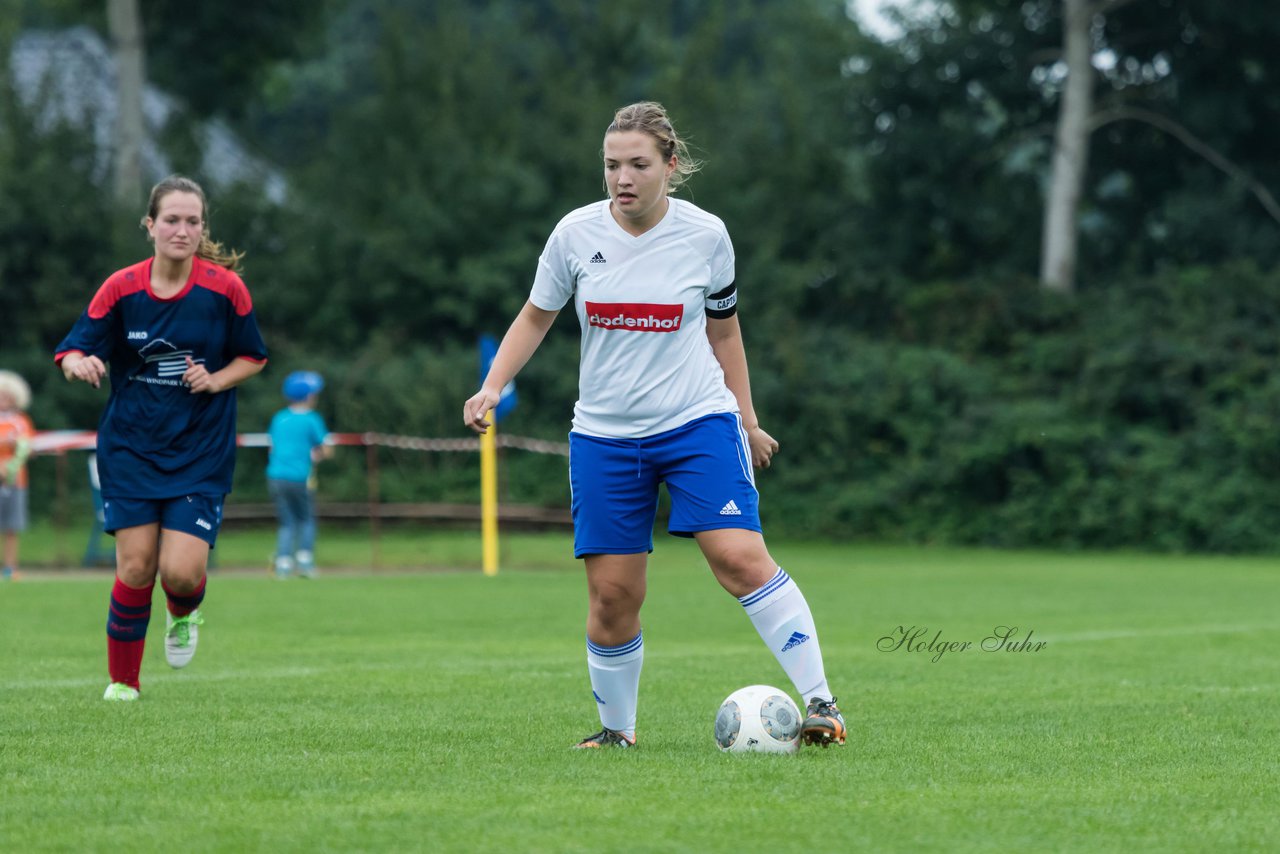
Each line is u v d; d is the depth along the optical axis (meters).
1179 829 15.80
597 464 20.19
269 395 99.44
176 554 25.19
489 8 177.62
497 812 16.38
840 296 114.62
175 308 25.03
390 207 110.50
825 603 51.34
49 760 19.70
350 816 16.16
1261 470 91.56
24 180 100.62
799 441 100.25
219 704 25.55
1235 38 107.69
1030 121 116.06
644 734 22.64
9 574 60.62
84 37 143.62
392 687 28.22
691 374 20.20
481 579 62.06
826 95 118.12
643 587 20.67
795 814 16.33
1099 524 90.94
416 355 102.81
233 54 128.75
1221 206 107.88
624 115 19.66
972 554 86.81
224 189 108.75
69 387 98.31
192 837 15.14
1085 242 117.06
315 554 77.81
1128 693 28.05
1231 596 55.62
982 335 104.44
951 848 14.80
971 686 29.11
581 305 20.08
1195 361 95.81
